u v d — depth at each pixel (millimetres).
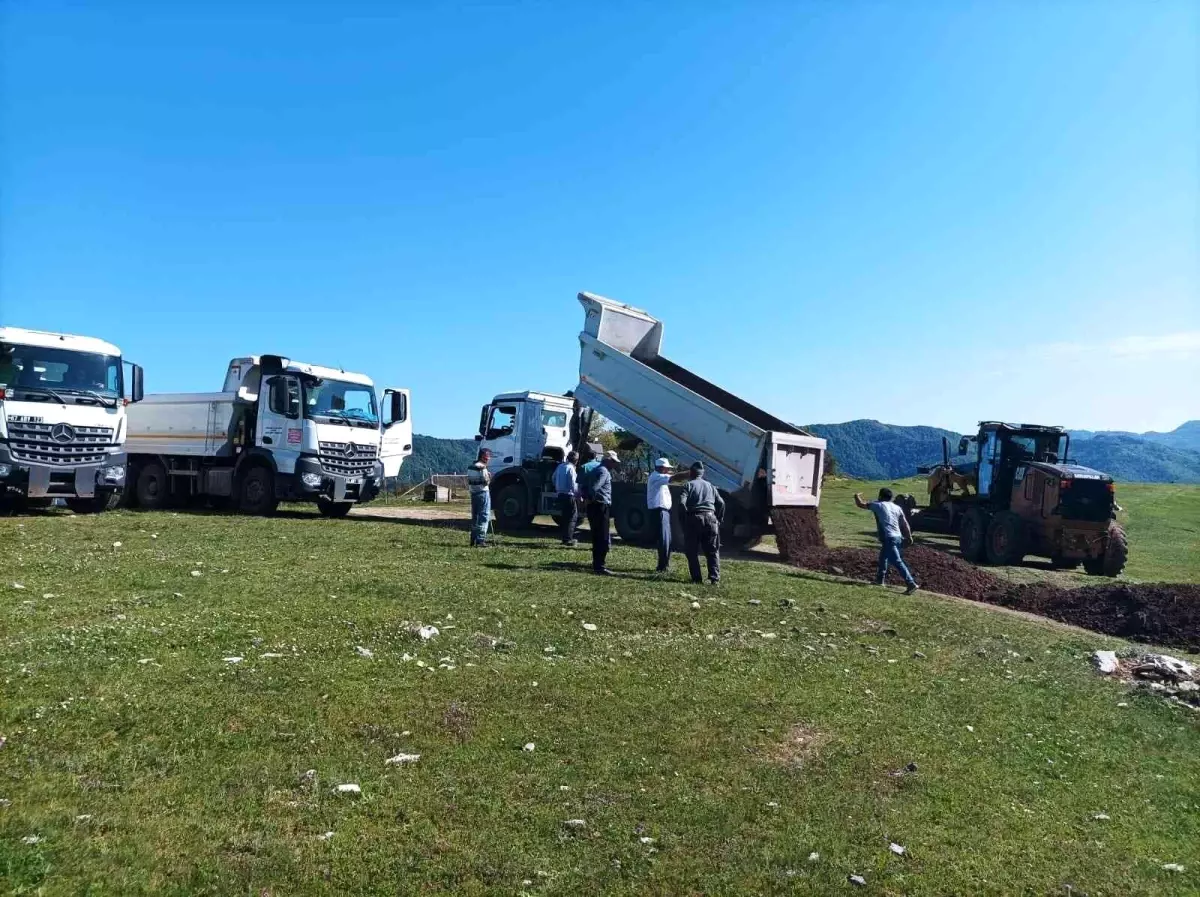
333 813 4488
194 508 21234
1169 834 5082
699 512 11867
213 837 4152
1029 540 18469
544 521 22438
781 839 4590
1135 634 11711
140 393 17891
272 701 5836
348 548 13656
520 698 6344
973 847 4699
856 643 9172
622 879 4105
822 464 17062
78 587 9039
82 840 3982
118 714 5383
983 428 20312
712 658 7902
